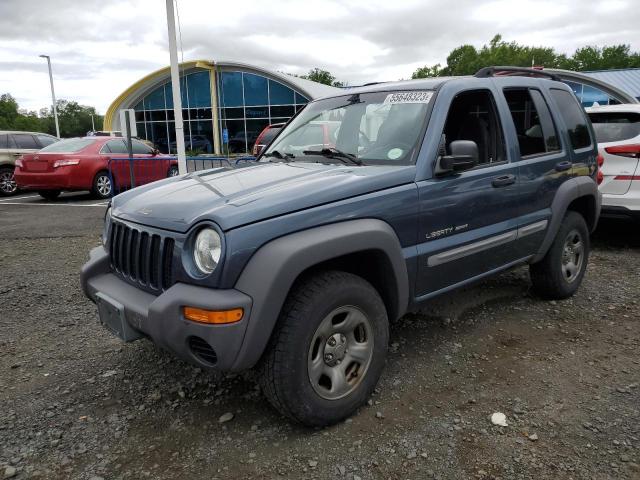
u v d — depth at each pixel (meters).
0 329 4.16
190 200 2.78
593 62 83.75
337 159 3.45
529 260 4.08
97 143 11.85
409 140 3.24
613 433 2.65
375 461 2.48
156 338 2.51
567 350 3.61
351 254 2.82
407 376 3.29
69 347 3.81
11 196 13.27
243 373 3.37
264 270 2.38
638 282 5.08
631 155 6.00
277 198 2.57
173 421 2.86
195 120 35.91
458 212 3.29
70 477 2.42
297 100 33.62
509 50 77.00
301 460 2.50
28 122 97.88
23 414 2.94
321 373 2.67
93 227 8.41
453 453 2.53
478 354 3.57
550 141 4.18
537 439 2.62
